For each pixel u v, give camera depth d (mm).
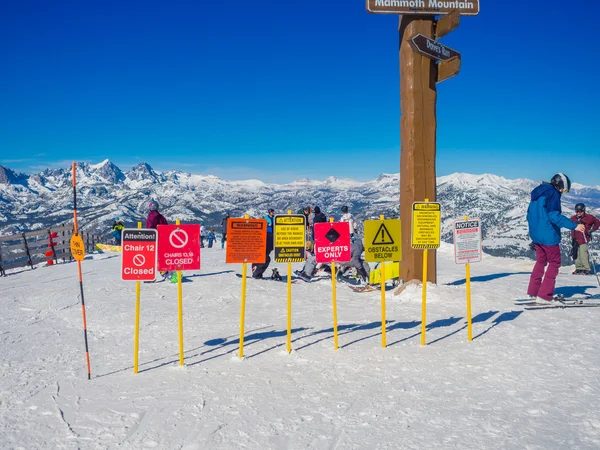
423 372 4871
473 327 6695
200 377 4902
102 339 6664
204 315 8031
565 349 5496
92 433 3676
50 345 6355
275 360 5402
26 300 9922
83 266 17734
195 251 5391
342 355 5516
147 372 5125
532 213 8078
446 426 3635
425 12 9359
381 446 3357
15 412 4117
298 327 7004
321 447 3375
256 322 7430
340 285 11188
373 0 9273
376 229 5840
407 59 9578
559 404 3980
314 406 4090
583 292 9531
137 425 3801
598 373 4688
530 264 15891
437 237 5965
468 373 4801
